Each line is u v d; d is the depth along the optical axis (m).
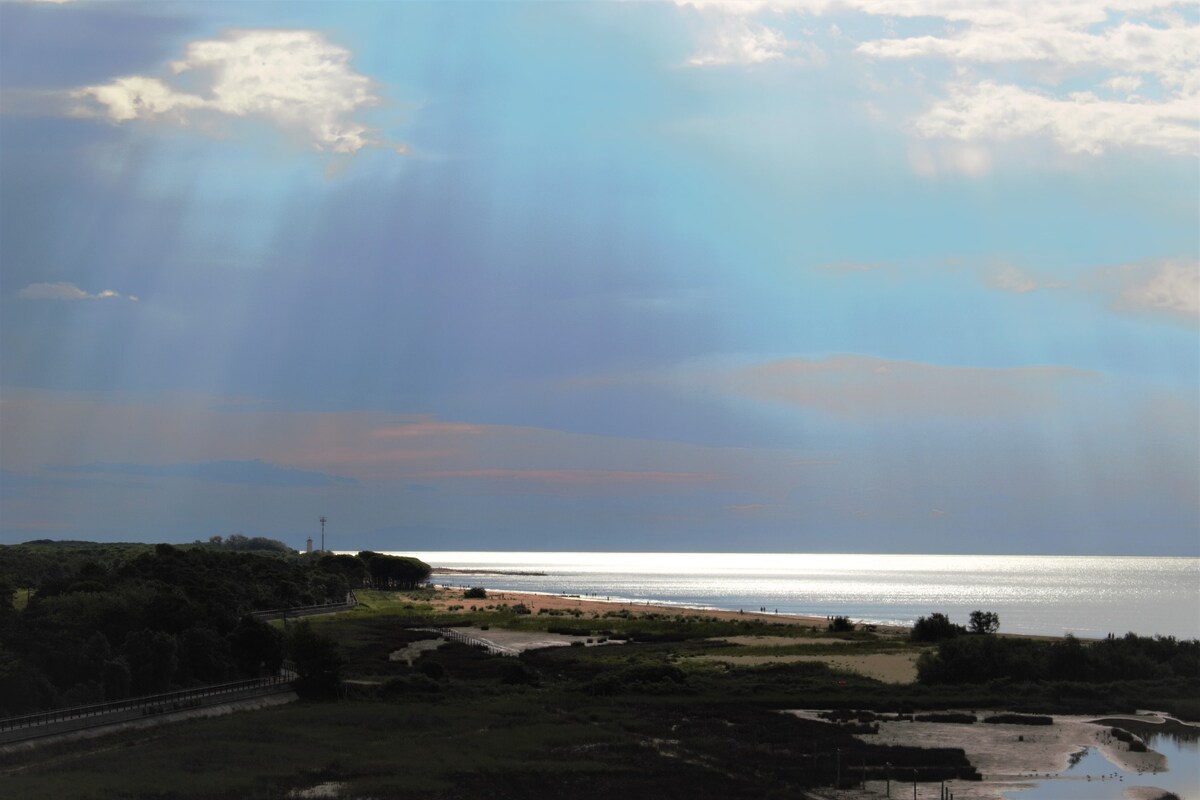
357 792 59.78
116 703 80.75
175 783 59.78
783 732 79.25
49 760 65.19
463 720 83.31
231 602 149.00
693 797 59.66
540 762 68.00
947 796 60.78
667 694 99.69
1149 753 73.50
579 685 105.00
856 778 64.56
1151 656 115.12
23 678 76.44
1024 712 91.00
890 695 98.12
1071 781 64.88
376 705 90.62
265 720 81.25
